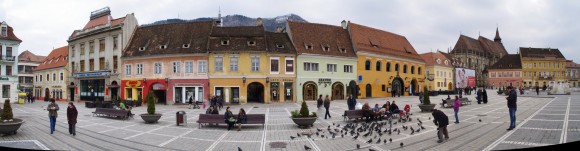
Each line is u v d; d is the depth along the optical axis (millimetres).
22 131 18625
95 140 15742
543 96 49250
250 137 16484
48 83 68750
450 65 85000
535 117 21594
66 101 59250
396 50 62094
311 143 14664
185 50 45625
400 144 13594
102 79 51469
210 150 13547
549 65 97938
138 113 30531
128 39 50469
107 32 50531
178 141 15484
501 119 21109
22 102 53188
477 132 16203
